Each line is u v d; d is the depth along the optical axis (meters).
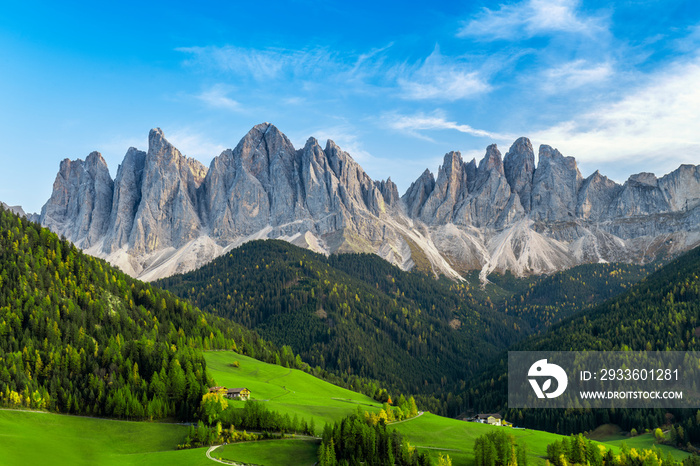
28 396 173.12
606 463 170.38
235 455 153.00
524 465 161.50
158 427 171.88
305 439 167.12
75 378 186.88
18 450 143.38
